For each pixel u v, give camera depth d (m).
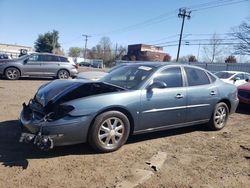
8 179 4.29
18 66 17.34
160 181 4.44
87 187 4.16
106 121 5.34
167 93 6.14
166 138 6.53
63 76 18.52
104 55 107.50
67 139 4.98
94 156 5.24
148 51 87.25
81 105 5.10
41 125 4.88
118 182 4.33
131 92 5.66
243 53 42.75
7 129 6.52
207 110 6.98
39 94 5.73
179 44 46.03
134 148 5.76
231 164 5.21
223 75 15.80
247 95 10.37
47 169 4.66
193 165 5.10
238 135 7.07
